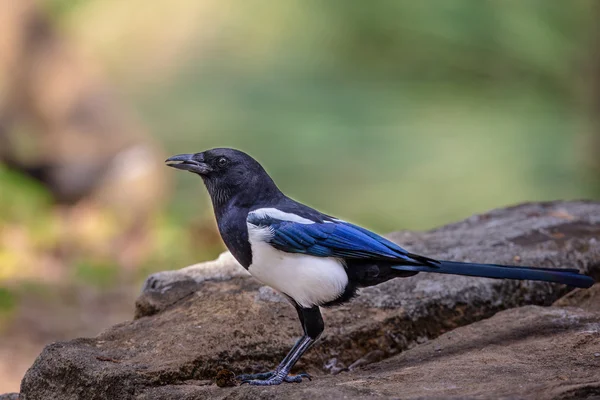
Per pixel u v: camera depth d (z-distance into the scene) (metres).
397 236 9.30
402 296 7.68
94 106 19.14
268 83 16.36
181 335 6.92
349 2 14.12
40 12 19.17
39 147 18.52
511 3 12.94
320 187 15.23
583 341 6.61
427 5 13.20
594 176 13.34
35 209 17.12
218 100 19.75
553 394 5.18
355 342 7.25
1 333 12.52
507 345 6.77
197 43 24.27
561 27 12.97
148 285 8.16
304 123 15.28
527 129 13.37
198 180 21.28
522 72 13.29
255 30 20.64
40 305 13.87
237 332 7.00
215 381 6.46
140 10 25.69
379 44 14.02
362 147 14.39
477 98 13.62
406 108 13.93
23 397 6.72
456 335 7.17
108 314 13.84
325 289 6.42
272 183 6.80
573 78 13.22
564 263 8.37
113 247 17.39
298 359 6.54
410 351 7.07
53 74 18.83
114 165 18.66
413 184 14.14
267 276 6.52
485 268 6.50
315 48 15.52
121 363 6.48
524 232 9.08
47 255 16.44
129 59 25.19
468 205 13.60
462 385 5.65
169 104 22.25
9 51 18.58
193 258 17.30
